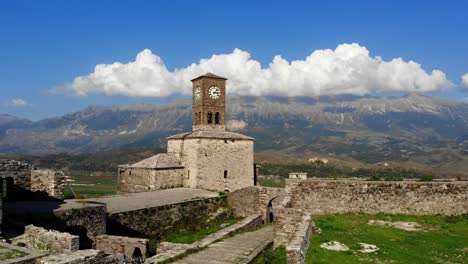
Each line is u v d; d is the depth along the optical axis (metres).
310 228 24.36
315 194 34.19
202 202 42.00
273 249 24.36
